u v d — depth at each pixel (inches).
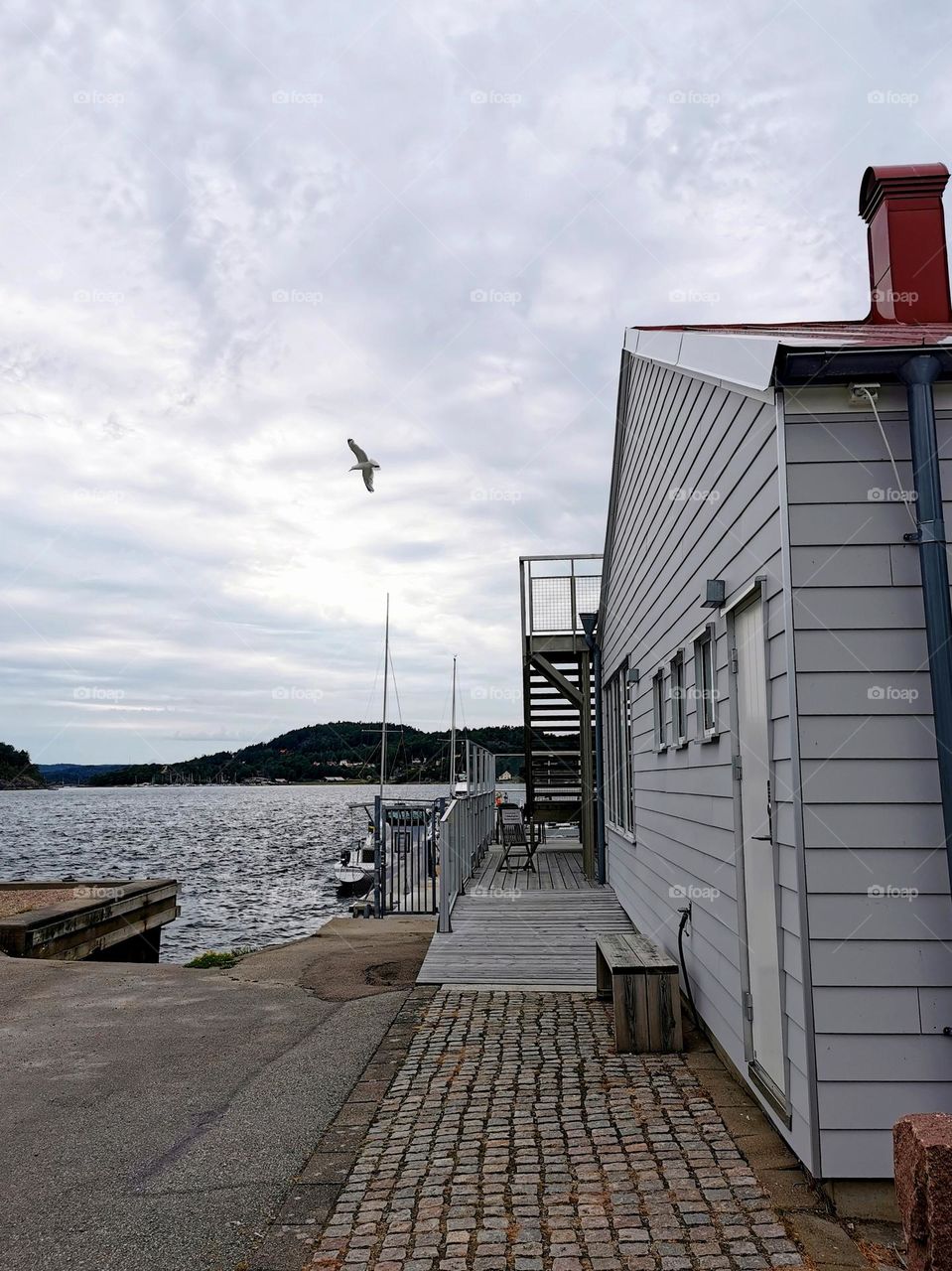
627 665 374.9
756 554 160.1
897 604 138.6
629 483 358.9
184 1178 149.3
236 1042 232.1
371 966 319.6
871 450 141.6
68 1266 122.6
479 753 658.8
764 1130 157.1
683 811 247.6
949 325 215.0
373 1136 162.9
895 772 135.3
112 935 484.7
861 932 132.4
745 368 158.6
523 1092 182.5
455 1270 116.3
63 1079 205.2
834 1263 114.7
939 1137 83.3
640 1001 208.8
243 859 1524.4
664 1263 115.6
